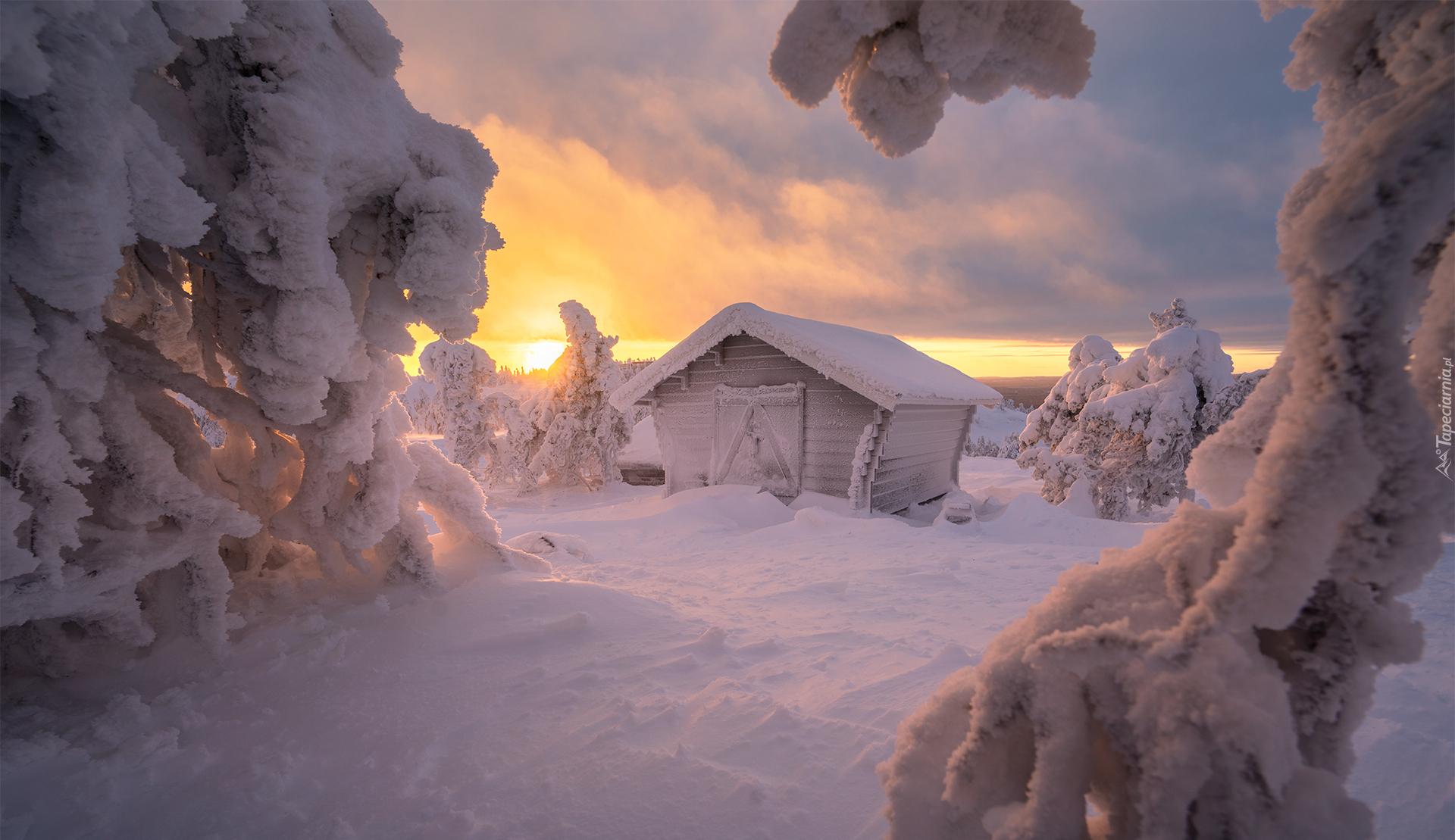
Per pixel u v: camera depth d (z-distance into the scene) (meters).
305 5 2.40
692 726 2.47
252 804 2.07
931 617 4.27
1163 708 0.90
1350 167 0.80
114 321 2.86
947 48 1.17
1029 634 1.08
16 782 2.10
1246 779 0.84
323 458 3.16
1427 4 0.88
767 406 12.34
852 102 1.41
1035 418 17.16
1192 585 0.96
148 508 2.63
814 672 3.07
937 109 1.40
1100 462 14.30
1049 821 0.96
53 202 1.75
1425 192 0.76
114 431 2.52
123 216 1.92
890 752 2.20
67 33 1.70
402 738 2.44
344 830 1.95
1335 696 0.91
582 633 3.38
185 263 3.07
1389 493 0.83
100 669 2.75
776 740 2.33
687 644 3.33
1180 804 0.86
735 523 10.45
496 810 2.03
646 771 2.18
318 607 3.34
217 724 2.48
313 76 2.46
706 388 13.20
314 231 2.42
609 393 17.47
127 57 1.96
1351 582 0.89
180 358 3.48
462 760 2.31
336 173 2.55
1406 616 0.86
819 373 11.64
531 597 3.64
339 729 2.48
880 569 6.16
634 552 7.90
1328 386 0.84
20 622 2.25
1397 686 2.76
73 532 2.26
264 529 3.54
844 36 1.28
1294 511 0.83
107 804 2.06
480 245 2.84
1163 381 13.90
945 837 1.10
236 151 2.49
